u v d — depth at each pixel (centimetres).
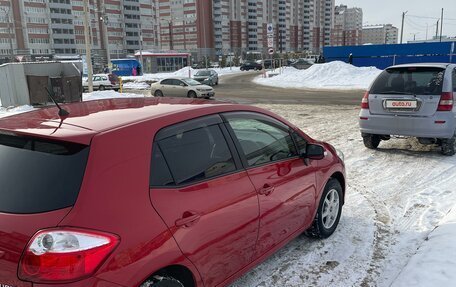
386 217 496
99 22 11219
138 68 5609
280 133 382
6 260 207
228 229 290
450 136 740
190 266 259
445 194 566
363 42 17188
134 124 257
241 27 14088
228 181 299
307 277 364
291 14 15612
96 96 2047
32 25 10431
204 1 12825
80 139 232
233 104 344
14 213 215
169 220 245
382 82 785
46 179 222
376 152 828
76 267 202
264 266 382
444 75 734
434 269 353
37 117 277
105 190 224
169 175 260
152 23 12575
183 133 283
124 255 218
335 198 452
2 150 246
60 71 1792
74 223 207
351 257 399
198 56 12200
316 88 2955
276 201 344
